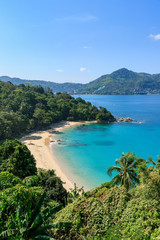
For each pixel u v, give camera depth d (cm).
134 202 1581
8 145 4062
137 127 11962
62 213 1750
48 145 7881
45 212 1365
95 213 1547
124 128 11688
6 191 1450
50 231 1562
